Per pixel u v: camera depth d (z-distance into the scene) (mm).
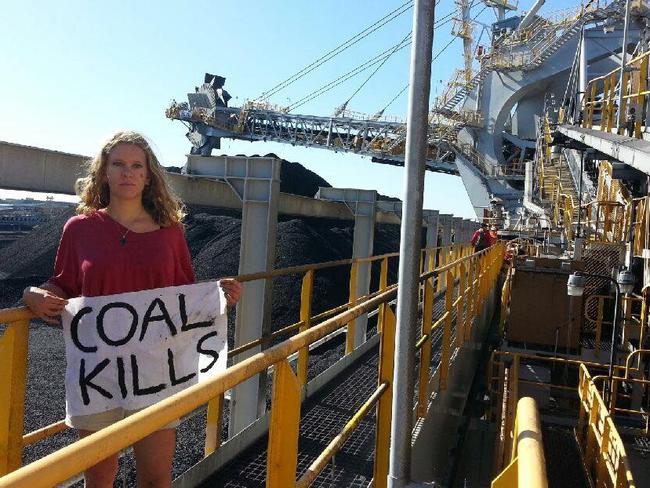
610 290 11180
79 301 2316
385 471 3471
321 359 14430
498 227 33312
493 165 46750
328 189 11844
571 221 20891
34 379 13023
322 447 4711
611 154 10344
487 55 46344
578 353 10836
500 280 18906
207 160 7391
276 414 2156
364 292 11344
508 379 8727
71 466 1127
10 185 5688
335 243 32344
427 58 2717
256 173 7000
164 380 2443
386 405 3467
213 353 2551
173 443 2385
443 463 6934
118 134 2426
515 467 1695
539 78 43406
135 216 2461
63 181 6211
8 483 1001
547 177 28906
